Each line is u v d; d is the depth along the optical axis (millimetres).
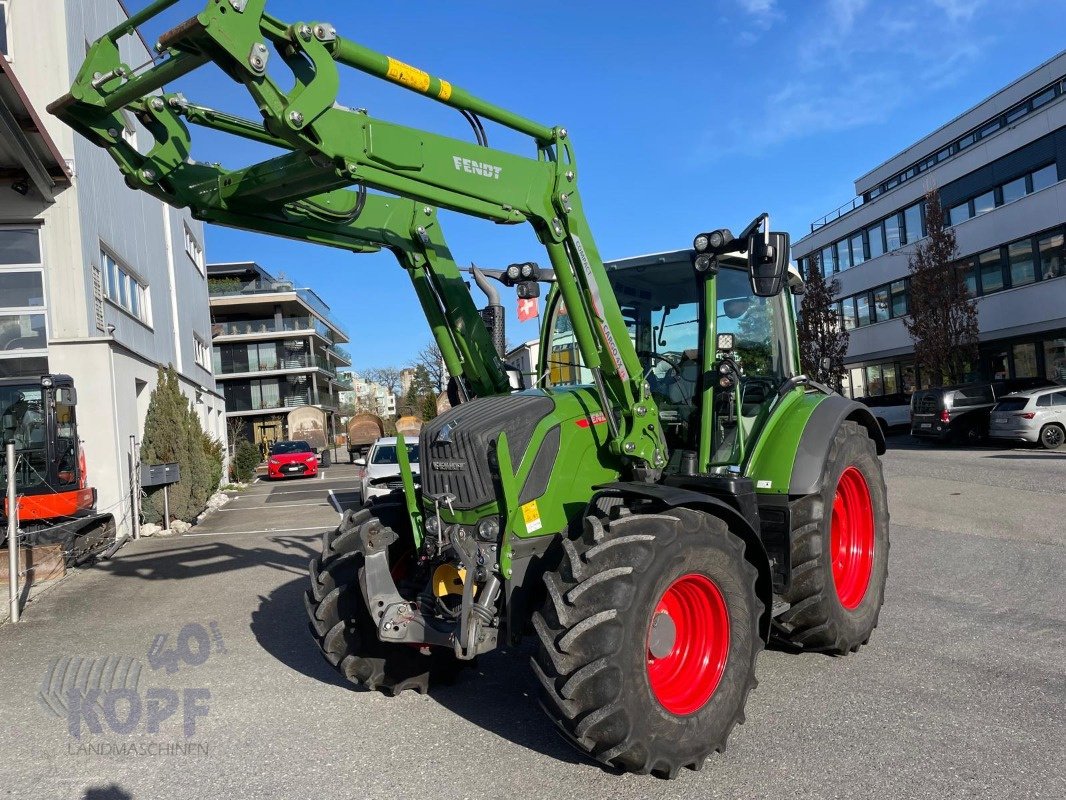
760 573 3861
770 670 4535
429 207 4562
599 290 3924
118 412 13031
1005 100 28172
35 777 3635
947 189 29016
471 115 3559
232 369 48969
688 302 4848
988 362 27656
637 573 3141
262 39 2789
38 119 10477
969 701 3953
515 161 3648
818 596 4375
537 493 3730
